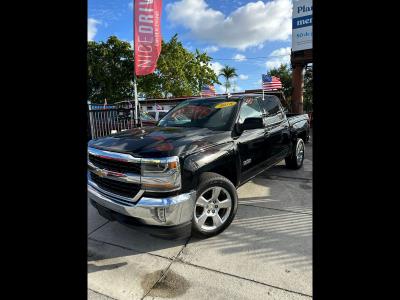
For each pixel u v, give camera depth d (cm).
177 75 2461
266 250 284
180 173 259
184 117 399
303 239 304
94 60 2464
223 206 311
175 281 241
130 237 317
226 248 289
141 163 255
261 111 431
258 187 483
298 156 598
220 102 397
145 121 1130
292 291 224
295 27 1405
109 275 250
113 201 273
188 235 275
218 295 223
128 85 2539
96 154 290
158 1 893
